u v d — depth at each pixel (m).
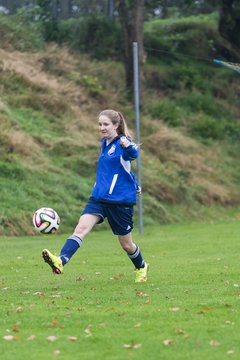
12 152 69.69
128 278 30.88
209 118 105.00
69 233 60.97
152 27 123.00
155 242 49.81
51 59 95.38
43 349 17.84
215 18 126.31
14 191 63.19
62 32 106.81
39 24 105.25
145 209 71.19
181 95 108.81
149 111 97.62
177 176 82.31
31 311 22.30
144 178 76.94
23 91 84.06
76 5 117.62
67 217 63.31
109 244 49.59
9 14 109.81
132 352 17.41
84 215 26.98
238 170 94.69
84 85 94.25
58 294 25.81
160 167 81.69
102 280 30.28
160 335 19.00
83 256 41.41
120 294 25.53
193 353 17.22
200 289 26.70
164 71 111.94
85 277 31.66
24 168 67.44
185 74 113.62
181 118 100.25
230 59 120.69
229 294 25.22
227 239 51.25
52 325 20.34
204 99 109.19
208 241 49.94
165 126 94.62
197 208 79.38
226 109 111.94
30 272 34.38
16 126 74.81
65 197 65.88
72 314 21.73
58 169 70.75
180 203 78.31
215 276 30.84
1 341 18.66
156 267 34.88
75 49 105.81
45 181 67.38
